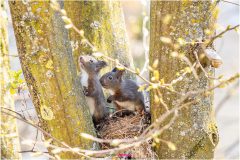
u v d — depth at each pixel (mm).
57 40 9570
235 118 21375
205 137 10164
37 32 9453
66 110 9773
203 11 9617
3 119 9297
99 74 13406
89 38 12859
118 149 8828
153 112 10336
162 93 10008
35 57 9523
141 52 21484
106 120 12516
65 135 9883
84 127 10031
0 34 9414
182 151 10242
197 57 9258
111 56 13070
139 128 11547
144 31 12359
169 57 9797
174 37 9688
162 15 9742
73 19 12789
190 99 9891
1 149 9219
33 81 9648
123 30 13383
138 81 14695
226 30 9188
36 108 9859
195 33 9641
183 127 10086
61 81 9648
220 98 21547
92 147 10164
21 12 9430
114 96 13023
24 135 15680
